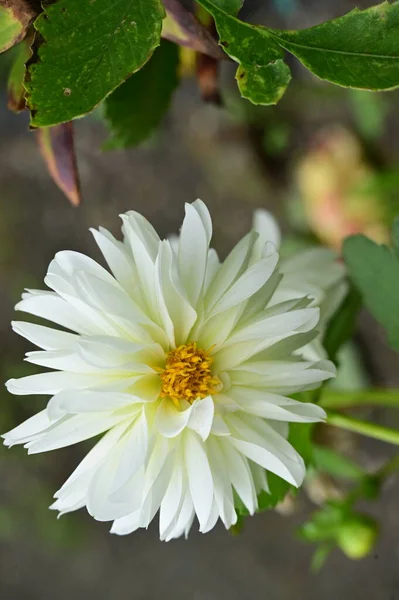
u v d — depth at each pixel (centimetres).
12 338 150
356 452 124
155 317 64
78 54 59
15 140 143
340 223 118
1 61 100
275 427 64
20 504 158
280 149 130
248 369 64
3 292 149
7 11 61
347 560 141
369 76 59
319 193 120
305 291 70
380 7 59
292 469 63
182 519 63
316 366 63
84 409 62
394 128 122
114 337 62
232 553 151
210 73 72
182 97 133
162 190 140
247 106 126
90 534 159
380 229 115
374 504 133
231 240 137
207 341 64
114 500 61
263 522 148
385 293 70
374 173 119
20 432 63
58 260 63
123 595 158
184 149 138
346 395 72
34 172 144
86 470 63
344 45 60
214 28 66
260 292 64
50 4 59
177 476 63
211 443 63
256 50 59
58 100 59
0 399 151
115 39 59
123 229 64
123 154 140
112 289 62
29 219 146
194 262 63
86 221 143
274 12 111
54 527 158
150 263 62
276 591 147
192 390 64
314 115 127
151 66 71
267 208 134
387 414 126
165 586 155
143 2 59
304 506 142
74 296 62
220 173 136
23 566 162
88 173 141
